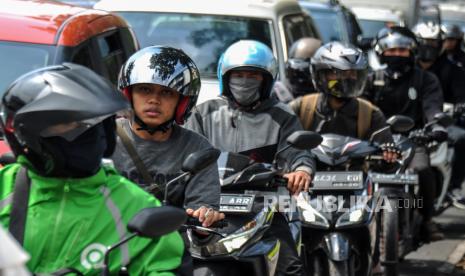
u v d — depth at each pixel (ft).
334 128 53.62
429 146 71.15
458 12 165.58
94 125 25.89
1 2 52.95
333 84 52.19
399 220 61.11
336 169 50.72
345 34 106.52
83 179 26.23
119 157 35.09
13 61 49.11
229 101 45.91
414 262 66.80
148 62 34.86
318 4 109.81
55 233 26.14
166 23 78.69
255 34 77.97
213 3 79.46
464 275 63.72
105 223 26.40
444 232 76.64
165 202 32.65
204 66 76.74
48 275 25.75
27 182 26.50
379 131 53.36
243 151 45.34
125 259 26.35
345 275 47.19
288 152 44.68
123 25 60.08
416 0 140.87
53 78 25.67
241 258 37.91
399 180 55.52
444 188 75.20
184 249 28.07
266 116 45.55
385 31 67.67
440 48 84.84
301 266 42.75
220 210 38.63
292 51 69.10
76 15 53.62
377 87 67.62
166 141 35.65
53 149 25.53
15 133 25.61
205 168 34.04
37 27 50.52
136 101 35.09
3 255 18.66
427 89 67.31
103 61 54.08
